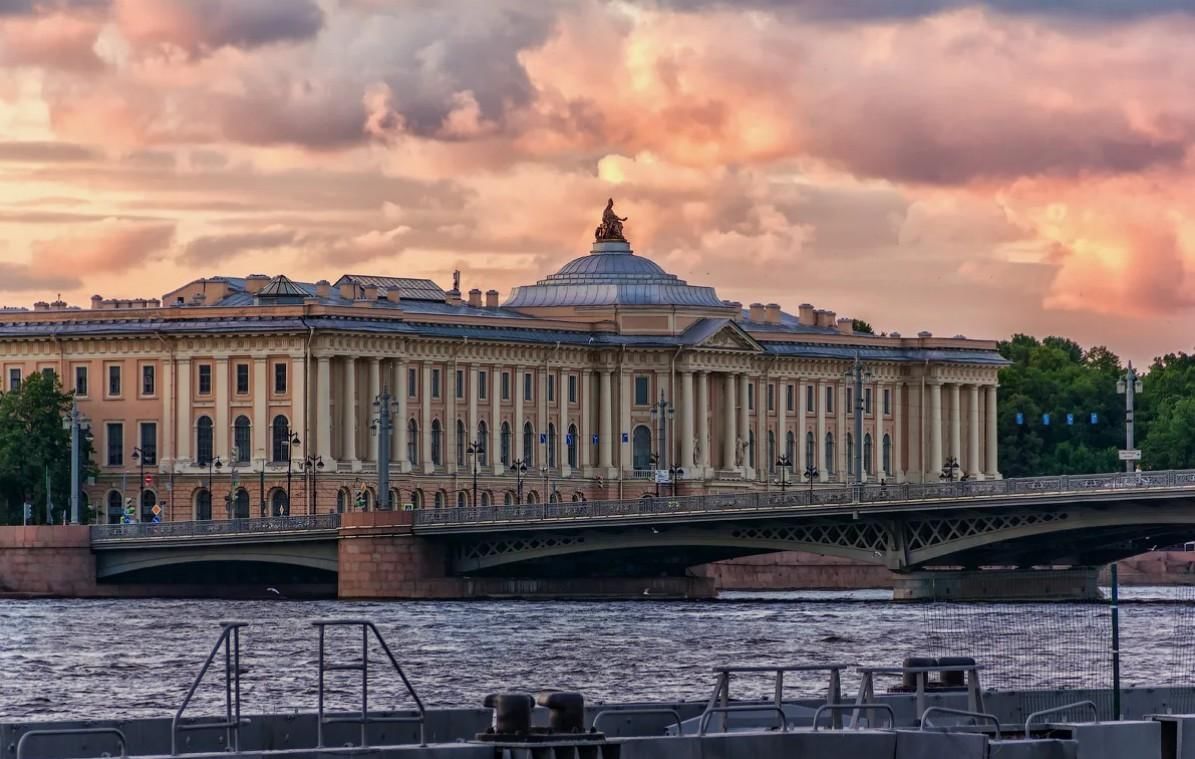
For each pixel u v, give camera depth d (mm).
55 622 167625
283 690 117062
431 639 150750
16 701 113125
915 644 143750
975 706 60125
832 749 56094
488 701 53812
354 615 174875
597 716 62375
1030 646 97125
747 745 55438
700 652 139875
